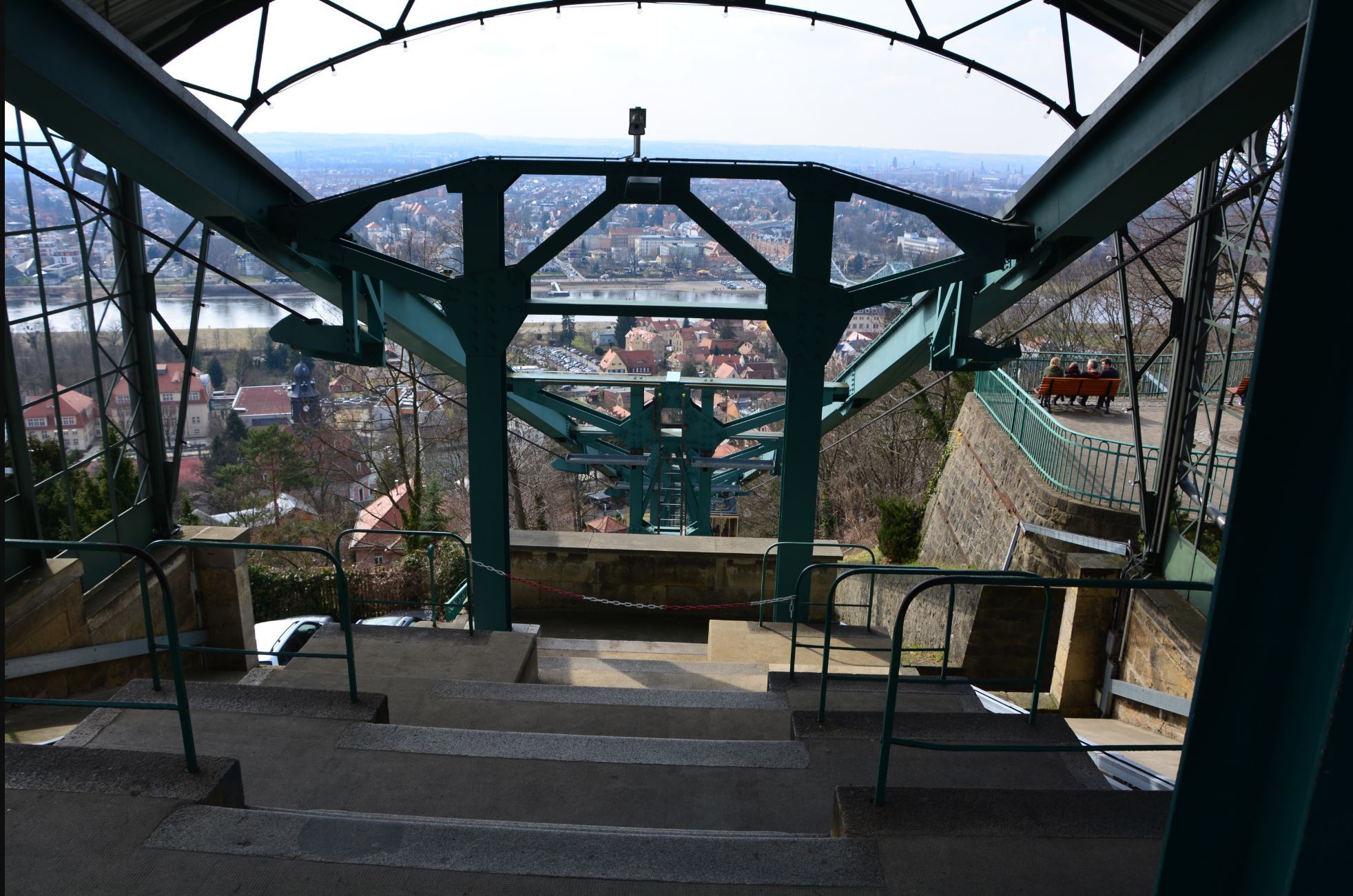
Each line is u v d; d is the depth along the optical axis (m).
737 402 49.94
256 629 13.28
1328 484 1.08
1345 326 1.05
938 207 9.59
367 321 11.02
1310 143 1.01
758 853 3.75
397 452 28.38
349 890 3.45
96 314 9.80
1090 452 12.70
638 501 17.06
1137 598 10.06
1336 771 1.01
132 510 10.57
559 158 9.62
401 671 7.71
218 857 3.58
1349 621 0.99
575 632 13.92
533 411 16.36
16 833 3.65
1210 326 9.74
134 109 7.71
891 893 3.56
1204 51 6.81
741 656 10.02
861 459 31.48
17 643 8.26
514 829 3.84
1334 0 0.98
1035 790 4.21
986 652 12.12
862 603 16.22
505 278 9.84
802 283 9.82
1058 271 9.80
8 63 6.51
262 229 9.55
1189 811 1.23
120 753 4.15
